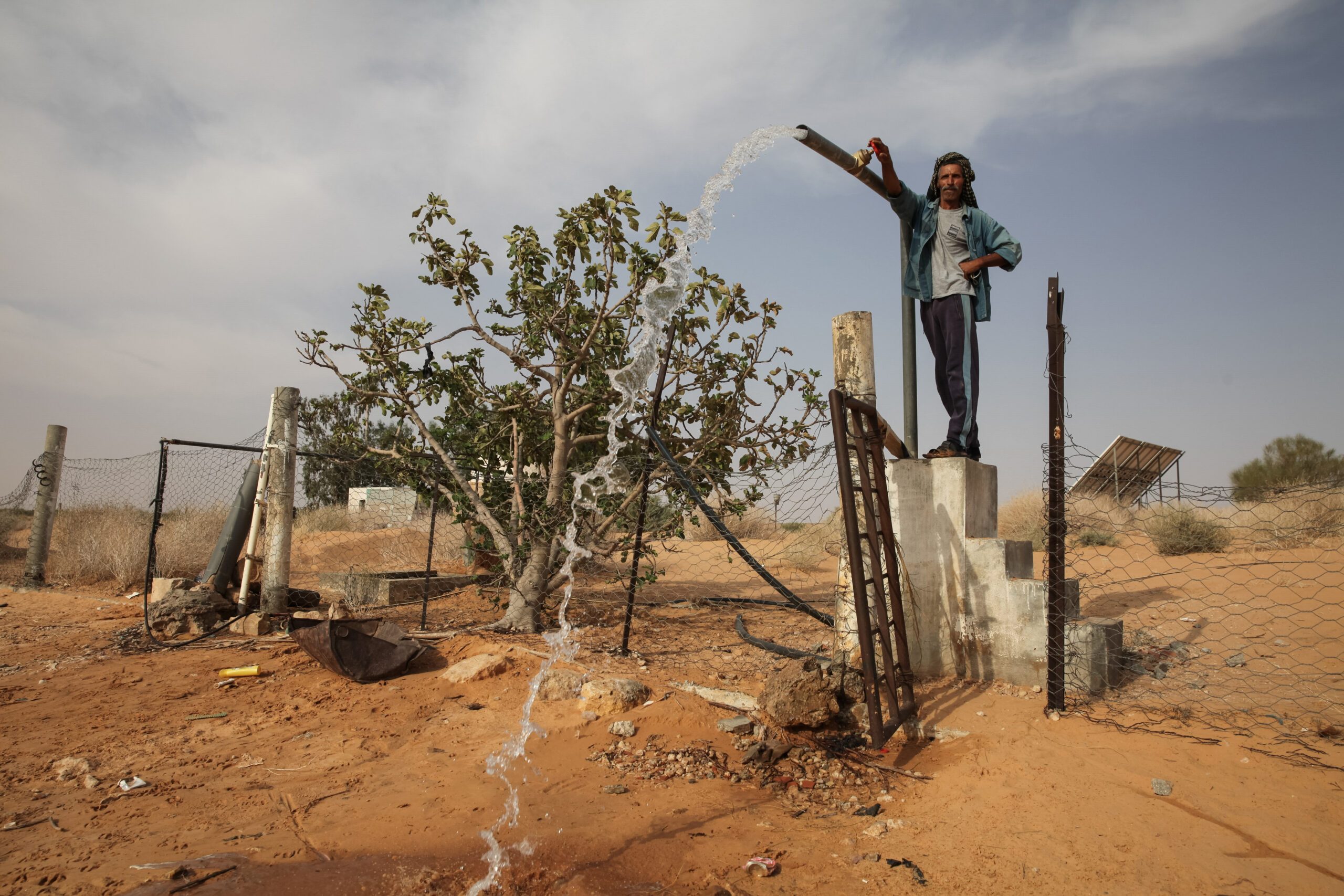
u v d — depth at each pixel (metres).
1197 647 6.37
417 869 3.44
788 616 8.99
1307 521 9.95
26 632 8.62
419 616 8.68
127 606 10.12
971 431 6.22
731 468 8.27
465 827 3.87
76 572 12.41
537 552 7.59
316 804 4.17
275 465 8.38
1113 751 4.44
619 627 8.16
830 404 4.98
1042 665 5.55
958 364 6.21
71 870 3.43
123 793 4.33
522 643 6.90
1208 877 3.20
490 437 8.49
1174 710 4.93
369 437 8.66
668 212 6.51
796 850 3.66
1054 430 5.12
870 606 5.88
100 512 14.35
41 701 6.02
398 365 7.94
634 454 8.41
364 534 15.48
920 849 3.61
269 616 8.12
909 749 4.91
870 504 5.04
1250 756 4.25
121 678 6.53
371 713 5.61
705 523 14.99
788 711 5.01
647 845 3.69
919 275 6.41
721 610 9.36
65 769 4.65
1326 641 6.10
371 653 6.26
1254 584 8.05
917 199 6.40
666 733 5.12
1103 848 3.45
